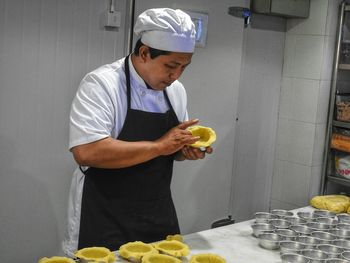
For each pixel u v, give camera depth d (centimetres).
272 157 342
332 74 316
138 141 176
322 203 241
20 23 216
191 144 168
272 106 334
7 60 215
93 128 164
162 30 159
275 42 326
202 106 284
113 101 172
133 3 245
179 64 166
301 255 163
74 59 234
